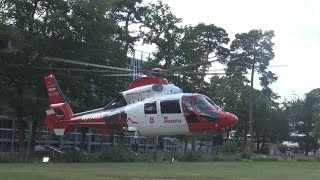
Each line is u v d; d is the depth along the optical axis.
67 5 35.12
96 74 38.31
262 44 80.00
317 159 52.72
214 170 21.25
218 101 81.06
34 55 34.88
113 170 19.47
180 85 46.81
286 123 92.94
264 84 84.44
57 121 30.30
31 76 34.78
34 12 35.44
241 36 79.62
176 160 38.28
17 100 34.94
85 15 34.94
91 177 15.24
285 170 22.98
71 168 20.88
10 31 31.80
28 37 33.84
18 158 32.56
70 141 54.81
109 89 40.31
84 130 40.38
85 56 36.00
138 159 35.09
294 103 104.06
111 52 39.09
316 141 104.50
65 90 36.97
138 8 48.19
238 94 84.56
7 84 34.34
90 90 39.25
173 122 26.06
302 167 27.92
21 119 36.16
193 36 48.75
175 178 15.72
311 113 103.00
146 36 47.88
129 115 26.98
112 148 35.59
